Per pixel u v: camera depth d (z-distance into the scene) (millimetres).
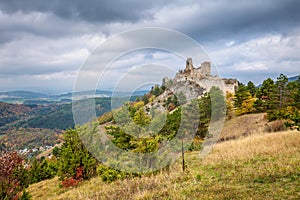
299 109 24438
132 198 6672
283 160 8500
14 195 9297
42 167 21094
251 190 5801
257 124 24938
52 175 20141
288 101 28219
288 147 11203
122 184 8031
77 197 8688
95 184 10062
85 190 9398
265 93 31531
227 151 11977
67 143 12734
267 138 14820
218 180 7207
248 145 13477
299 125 13078
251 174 7172
